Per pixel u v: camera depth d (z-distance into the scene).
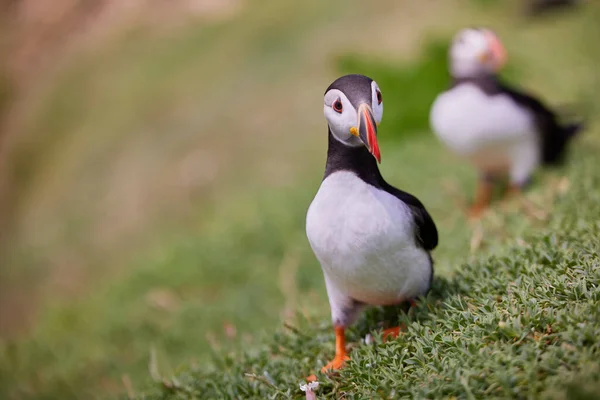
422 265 3.79
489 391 2.87
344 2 13.29
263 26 13.56
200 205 9.80
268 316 6.37
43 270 10.48
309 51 12.05
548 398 2.64
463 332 3.34
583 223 4.25
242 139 10.66
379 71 9.88
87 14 17.11
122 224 10.37
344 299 3.94
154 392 4.48
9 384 6.90
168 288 7.62
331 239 3.64
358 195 3.59
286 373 3.92
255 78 12.01
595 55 10.16
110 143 12.18
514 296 3.48
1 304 10.40
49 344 7.45
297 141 10.14
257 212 8.42
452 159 8.22
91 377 6.53
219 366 4.52
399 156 8.68
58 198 11.83
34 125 14.42
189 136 11.33
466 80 6.50
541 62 10.26
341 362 3.83
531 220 5.25
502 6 12.35
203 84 12.56
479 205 6.77
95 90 14.00
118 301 7.73
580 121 7.20
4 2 18.34
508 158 6.62
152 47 14.44
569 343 2.95
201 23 14.60
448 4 12.59
